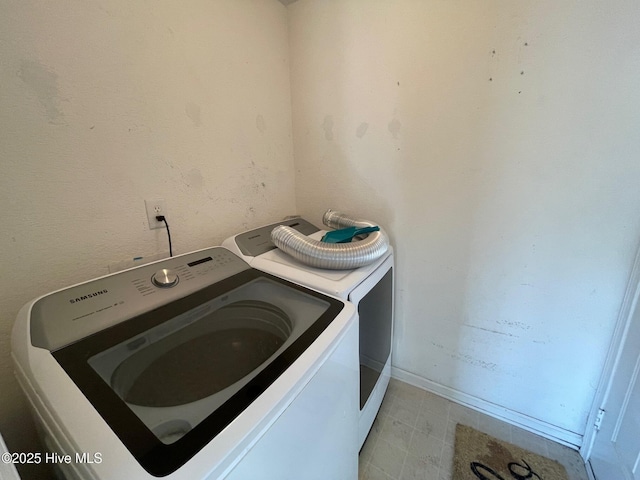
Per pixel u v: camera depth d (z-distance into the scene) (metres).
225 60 1.28
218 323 0.94
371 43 1.35
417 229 1.46
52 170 0.84
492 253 1.30
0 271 0.78
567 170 1.08
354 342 0.88
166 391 0.77
